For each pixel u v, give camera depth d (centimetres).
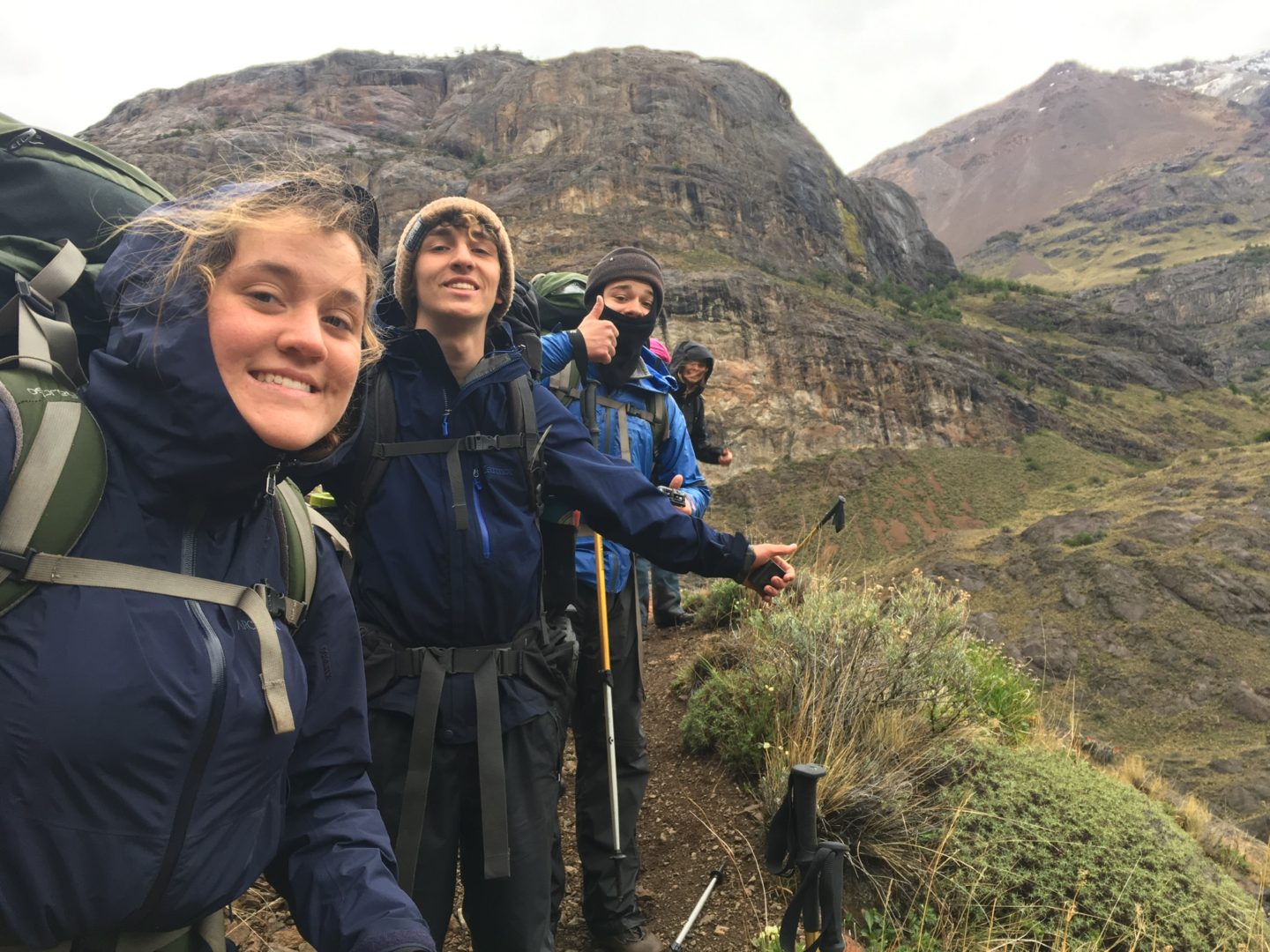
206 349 101
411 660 179
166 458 101
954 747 369
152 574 100
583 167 12619
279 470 112
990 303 16025
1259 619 5388
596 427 286
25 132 133
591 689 280
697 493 318
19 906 94
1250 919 318
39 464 95
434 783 179
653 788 387
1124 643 5475
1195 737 4794
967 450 10088
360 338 115
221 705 101
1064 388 12581
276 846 118
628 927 269
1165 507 6700
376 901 114
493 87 14862
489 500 184
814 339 10300
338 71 15862
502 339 211
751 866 316
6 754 91
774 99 16538
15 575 93
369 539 181
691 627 627
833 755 342
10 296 120
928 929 292
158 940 105
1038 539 6756
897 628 417
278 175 110
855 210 15612
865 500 9038
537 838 184
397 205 11800
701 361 561
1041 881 306
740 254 12256
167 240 106
